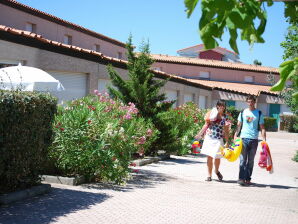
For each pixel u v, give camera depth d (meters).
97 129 7.88
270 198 7.23
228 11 1.66
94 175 7.95
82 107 8.88
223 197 7.00
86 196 6.30
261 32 1.75
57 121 7.75
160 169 10.51
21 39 12.84
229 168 11.70
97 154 7.56
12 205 5.40
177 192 7.20
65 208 5.40
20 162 5.82
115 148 7.96
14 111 5.52
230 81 46.91
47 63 14.16
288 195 7.70
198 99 33.16
